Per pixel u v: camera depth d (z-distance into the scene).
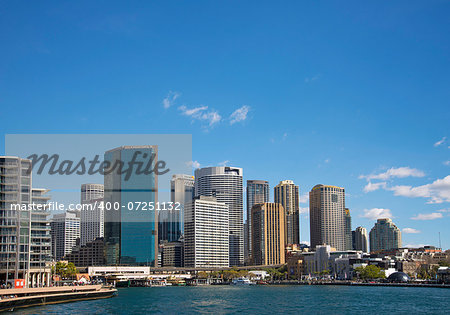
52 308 184.50
